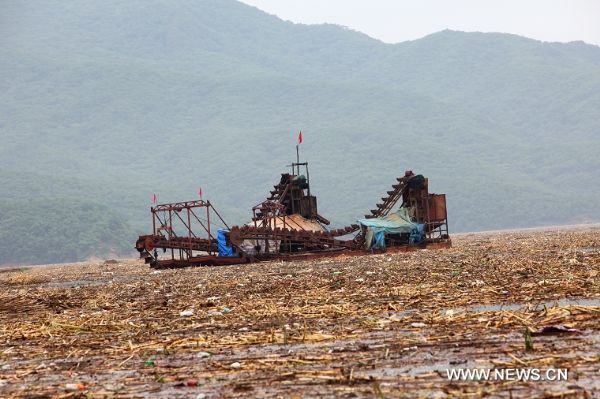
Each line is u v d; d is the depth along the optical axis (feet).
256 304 245.65
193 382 131.75
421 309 202.49
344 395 117.50
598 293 209.05
